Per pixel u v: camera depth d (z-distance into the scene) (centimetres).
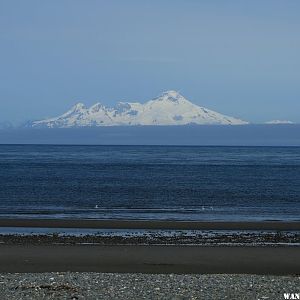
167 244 5550
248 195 11744
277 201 10606
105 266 4453
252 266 4497
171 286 3506
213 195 11700
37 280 3650
